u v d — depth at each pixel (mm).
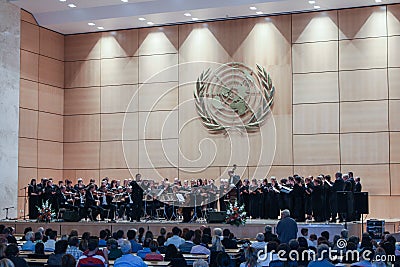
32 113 24656
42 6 24094
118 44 26031
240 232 17922
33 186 21578
